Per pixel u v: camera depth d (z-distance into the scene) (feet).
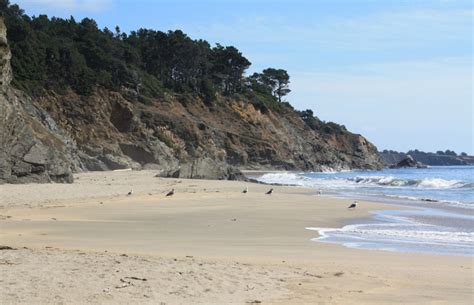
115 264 34.73
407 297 29.27
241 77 543.80
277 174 361.71
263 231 63.00
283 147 483.51
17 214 74.08
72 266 33.53
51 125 242.58
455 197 137.80
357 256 44.86
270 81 636.48
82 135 321.32
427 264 41.06
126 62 440.04
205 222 71.20
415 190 168.14
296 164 486.38
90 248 45.14
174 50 483.51
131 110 354.54
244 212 85.25
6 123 127.34
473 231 65.21
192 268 34.50
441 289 31.60
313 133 568.82
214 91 476.13
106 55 396.57
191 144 389.19
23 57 327.47
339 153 578.25
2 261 34.53
